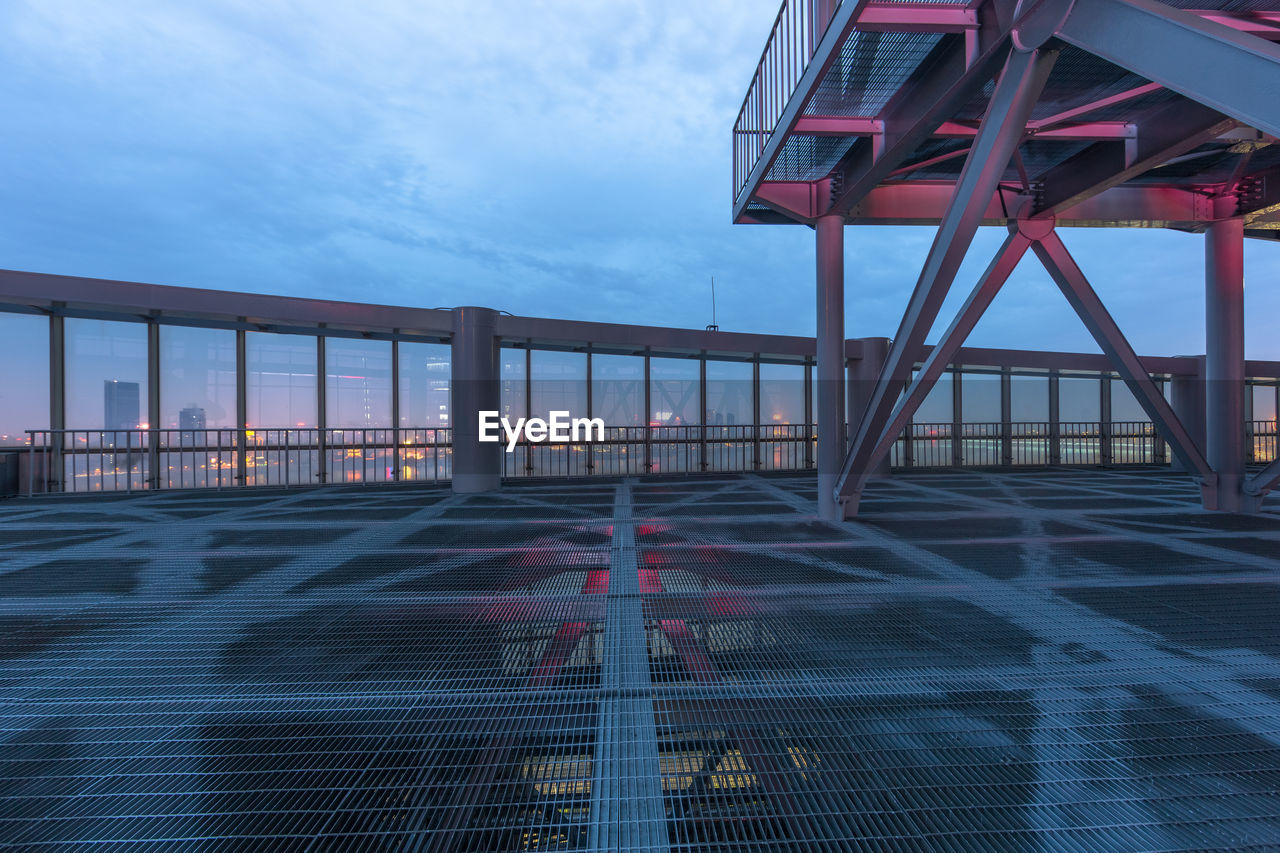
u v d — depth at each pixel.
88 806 2.26
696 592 5.01
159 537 7.58
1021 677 3.31
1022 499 10.88
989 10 4.92
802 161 8.00
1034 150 7.11
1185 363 18.09
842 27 5.03
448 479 15.41
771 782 2.37
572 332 14.23
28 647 3.89
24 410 12.47
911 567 5.80
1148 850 1.98
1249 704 2.99
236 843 2.05
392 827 2.13
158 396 13.55
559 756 2.58
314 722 2.88
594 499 11.27
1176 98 5.97
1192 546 6.72
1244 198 8.75
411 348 15.88
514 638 4.00
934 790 2.31
